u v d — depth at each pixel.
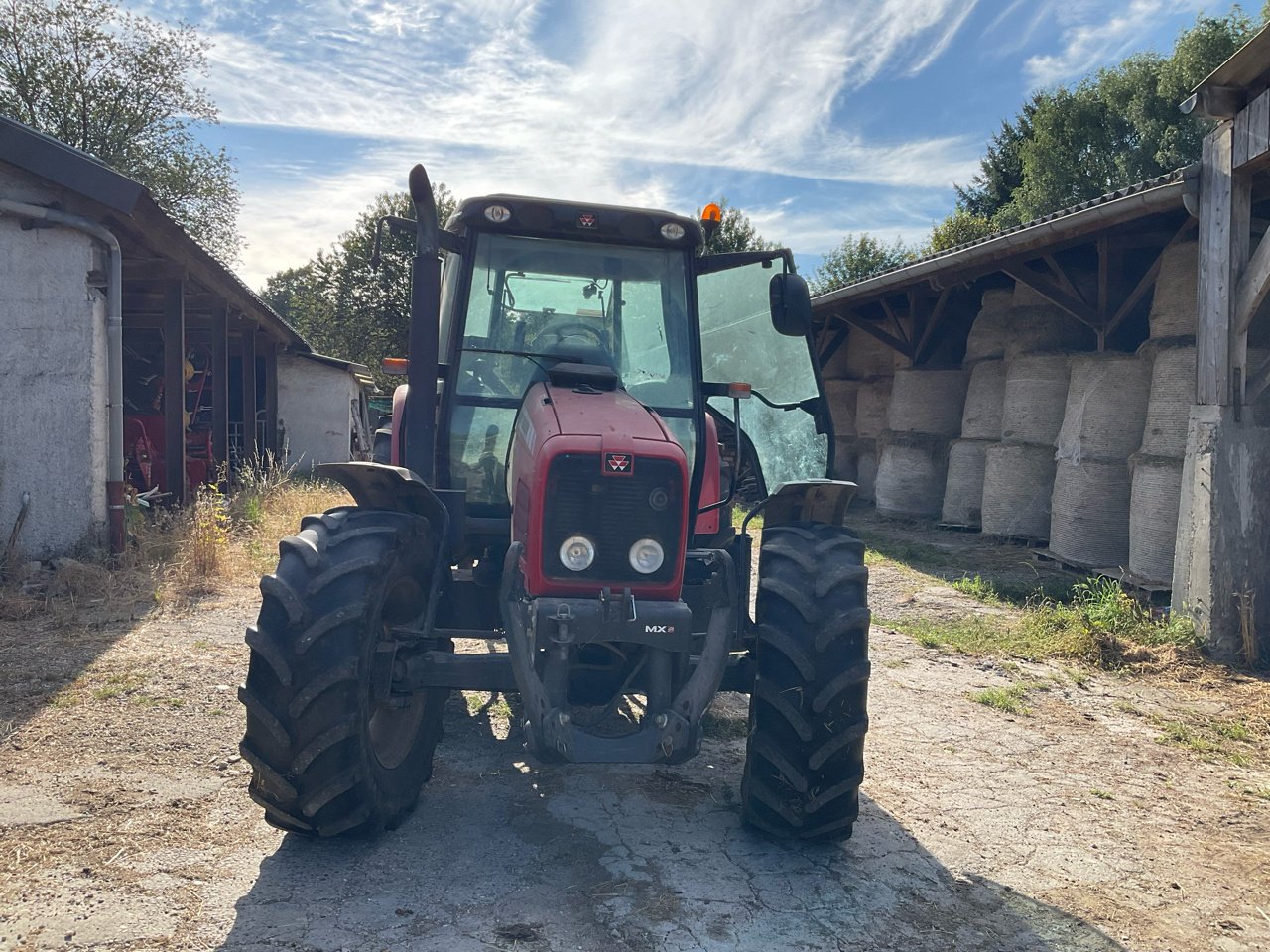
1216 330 6.50
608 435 3.13
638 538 3.08
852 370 16.25
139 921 2.70
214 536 8.11
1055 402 10.28
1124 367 8.70
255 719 2.92
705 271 4.15
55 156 7.29
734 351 4.61
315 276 32.44
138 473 11.48
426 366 3.57
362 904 2.86
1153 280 8.85
